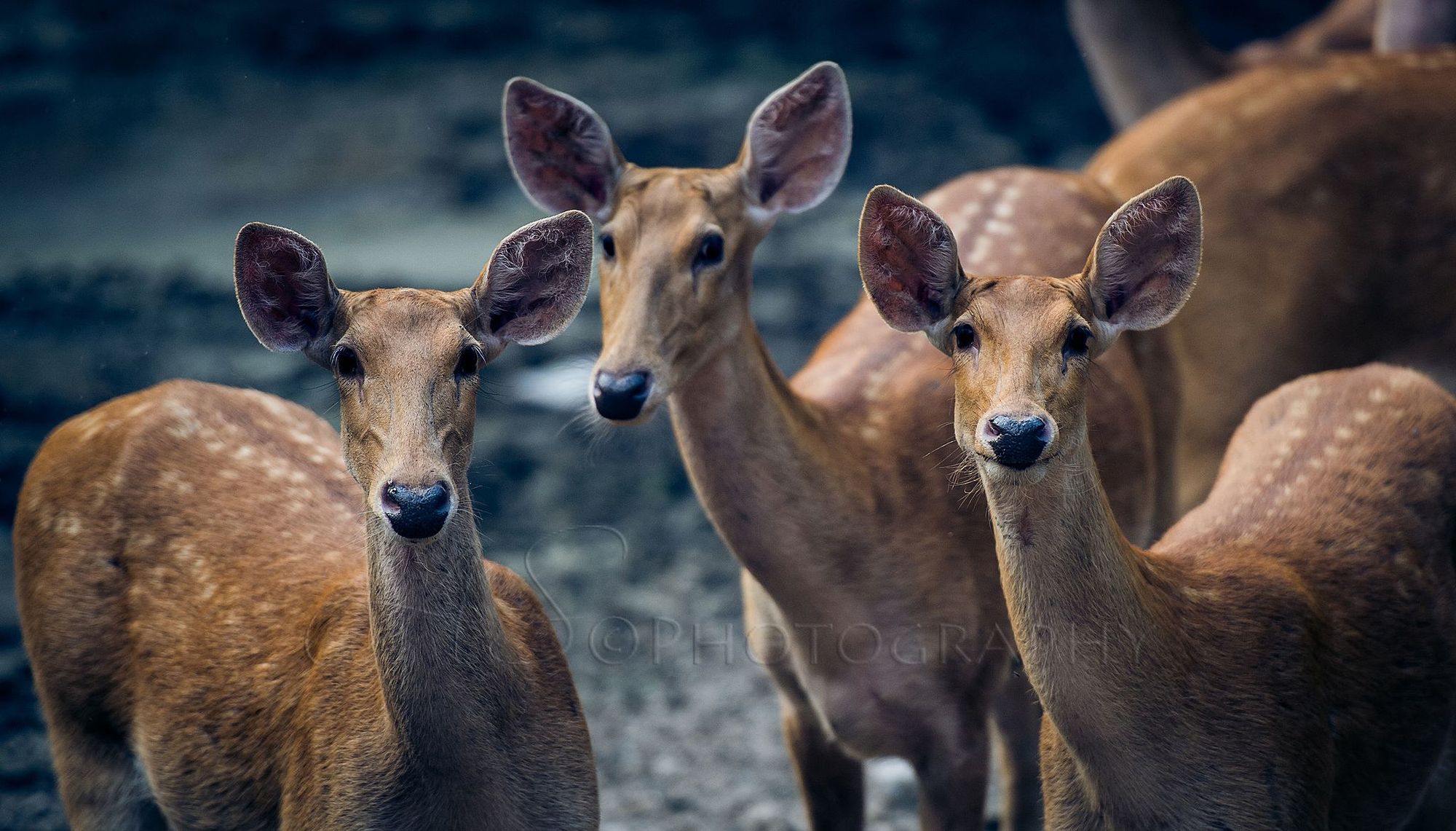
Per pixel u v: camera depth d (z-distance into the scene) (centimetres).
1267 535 874
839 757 1019
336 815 777
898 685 955
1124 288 784
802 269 2425
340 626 830
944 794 973
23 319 2223
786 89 989
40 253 2723
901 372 1021
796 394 959
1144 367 1120
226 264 2633
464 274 2545
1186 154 1245
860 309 1130
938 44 3725
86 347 2081
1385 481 898
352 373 739
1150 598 770
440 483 699
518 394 1919
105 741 920
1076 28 1698
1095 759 771
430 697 751
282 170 3247
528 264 793
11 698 1299
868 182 2980
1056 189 1145
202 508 922
